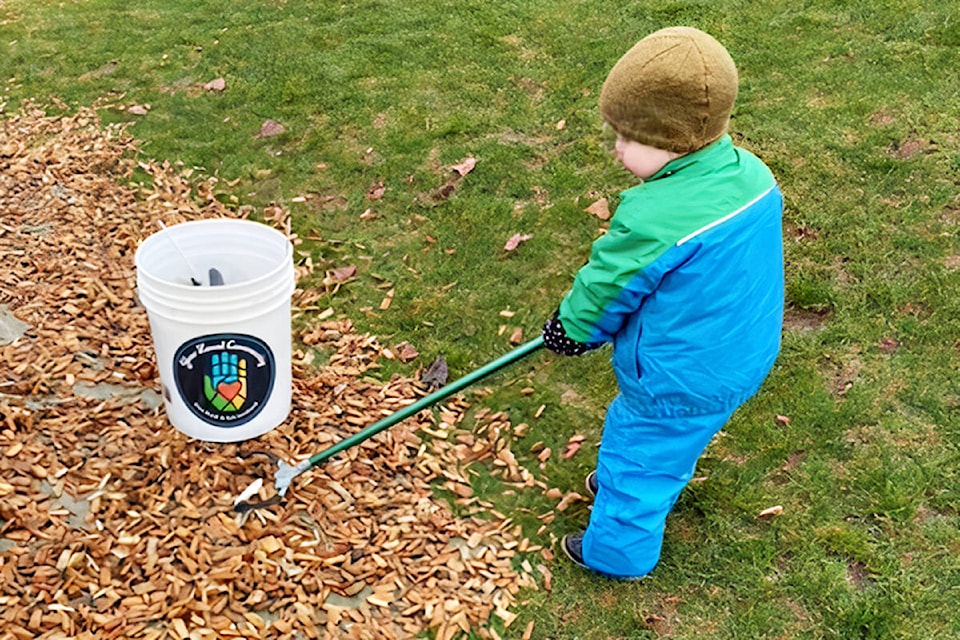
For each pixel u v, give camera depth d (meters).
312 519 3.34
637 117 2.54
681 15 6.91
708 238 2.55
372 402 3.97
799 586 3.21
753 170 2.65
